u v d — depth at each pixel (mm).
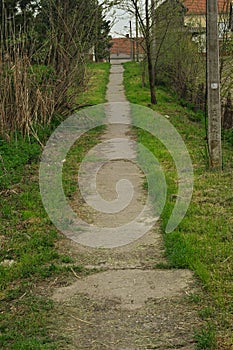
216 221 8039
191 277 6250
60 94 15875
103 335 5047
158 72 27422
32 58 15188
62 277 6391
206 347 4684
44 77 15055
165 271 6480
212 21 11141
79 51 16641
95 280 6301
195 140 15578
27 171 11453
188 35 23672
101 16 19047
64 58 16094
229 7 17312
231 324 5074
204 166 11922
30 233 7809
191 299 5652
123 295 5887
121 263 6816
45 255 6957
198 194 9602
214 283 5922
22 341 4871
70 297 5875
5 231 7887
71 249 7340
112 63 46250
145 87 28031
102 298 5832
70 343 4902
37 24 17562
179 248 6973
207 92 11586
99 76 33719
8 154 12031
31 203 9117
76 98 18438
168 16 22266
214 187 10055
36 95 14359
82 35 17062
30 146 12883
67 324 5266
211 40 11266
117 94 26734
